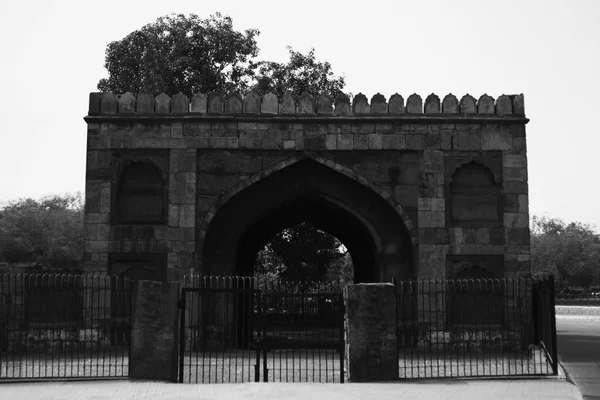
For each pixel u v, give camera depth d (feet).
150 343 30.50
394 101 44.01
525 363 35.65
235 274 44.91
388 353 30.04
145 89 68.95
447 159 43.70
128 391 27.27
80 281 38.06
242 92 73.92
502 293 42.16
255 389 27.32
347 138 43.73
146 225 43.06
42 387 28.25
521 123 43.86
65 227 139.85
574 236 162.81
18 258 136.56
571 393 26.61
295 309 45.98
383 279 44.55
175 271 42.63
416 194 43.65
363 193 45.16
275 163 43.78
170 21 72.23
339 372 33.40
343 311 30.96
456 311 42.37
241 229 45.01
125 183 43.57
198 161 43.70
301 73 77.56
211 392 26.96
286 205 46.39
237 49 71.97
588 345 48.62
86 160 43.47
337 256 81.10
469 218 43.39
